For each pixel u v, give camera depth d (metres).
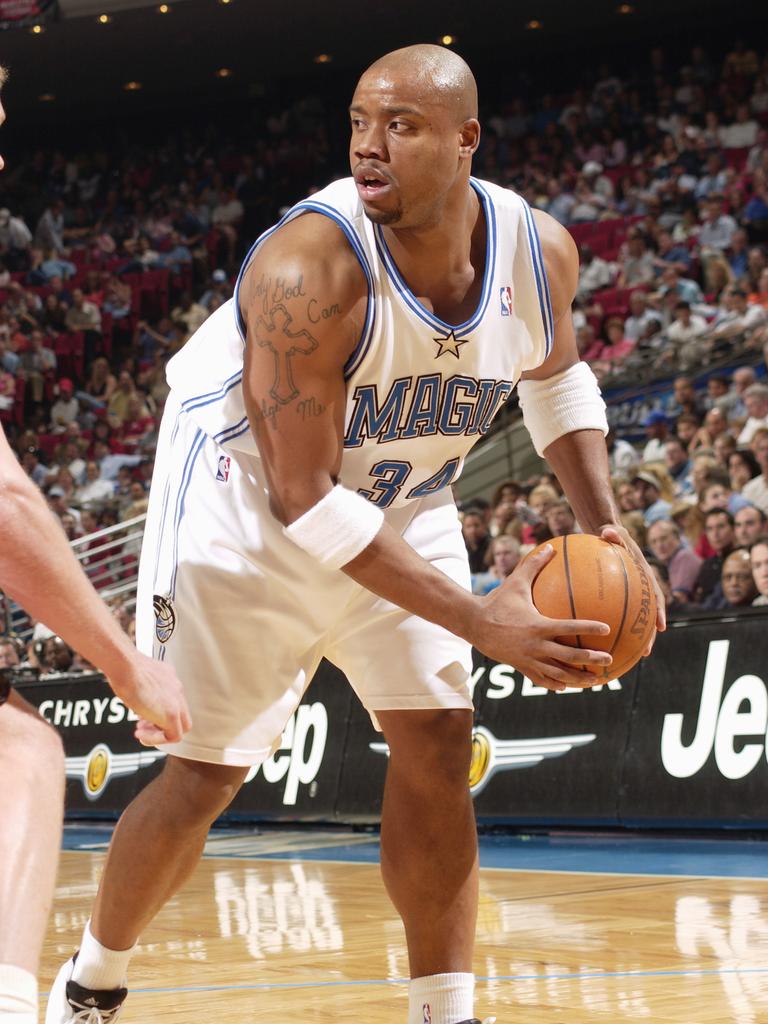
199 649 5.03
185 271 37.78
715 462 18.95
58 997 5.16
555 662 4.41
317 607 5.14
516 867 11.03
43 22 34.03
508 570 18.09
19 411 34.94
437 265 4.66
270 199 40.19
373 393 4.75
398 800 5.11
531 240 4.92
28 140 45.03
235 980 6.72
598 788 12.62
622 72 38.53
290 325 4.49
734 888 9.29
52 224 40.16
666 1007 5.74
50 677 19.61
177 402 5.54
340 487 4.61
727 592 15.07
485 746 13.59
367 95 4.42
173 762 5.07
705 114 33.78
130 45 37.69
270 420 4.60
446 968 5.02
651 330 26.44
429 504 5.49
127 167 42.81
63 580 3.13
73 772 17.70
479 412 5.05
